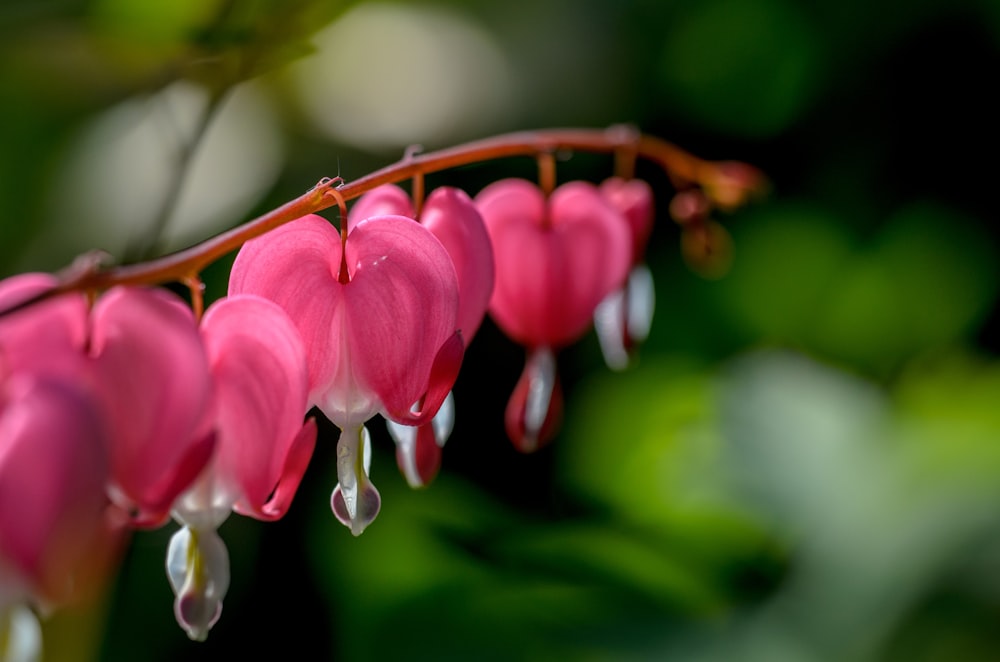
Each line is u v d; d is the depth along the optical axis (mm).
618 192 446
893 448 687
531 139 428
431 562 659
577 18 860
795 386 748
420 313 375
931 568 626
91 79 615
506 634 618
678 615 616
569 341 433
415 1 826
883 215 897
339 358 374
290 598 676
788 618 628
